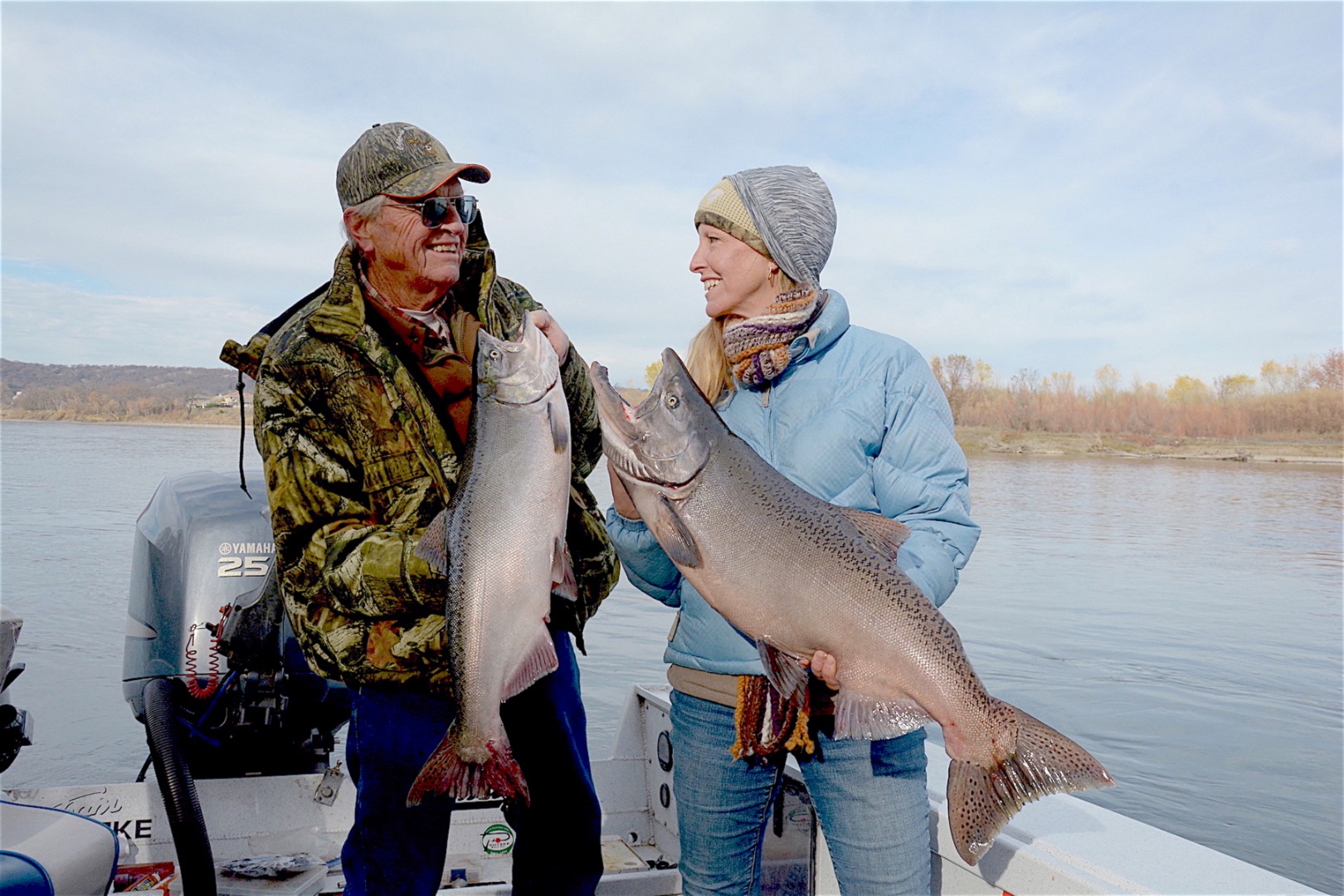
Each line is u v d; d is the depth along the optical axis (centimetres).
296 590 235
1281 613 1248
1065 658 1027
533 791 246
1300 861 563
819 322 221
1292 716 833
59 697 745
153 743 312
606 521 230
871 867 208
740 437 207
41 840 222
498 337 250
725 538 193
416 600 221
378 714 234
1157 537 1872
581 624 256
